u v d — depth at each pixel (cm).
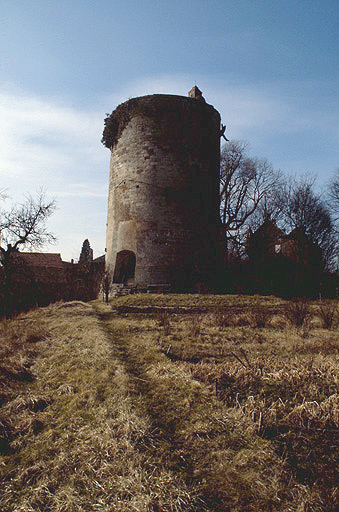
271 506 279
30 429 402
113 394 477
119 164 1973
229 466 329
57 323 1102
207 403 457
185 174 1875
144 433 374
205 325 1068
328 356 673
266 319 1078
